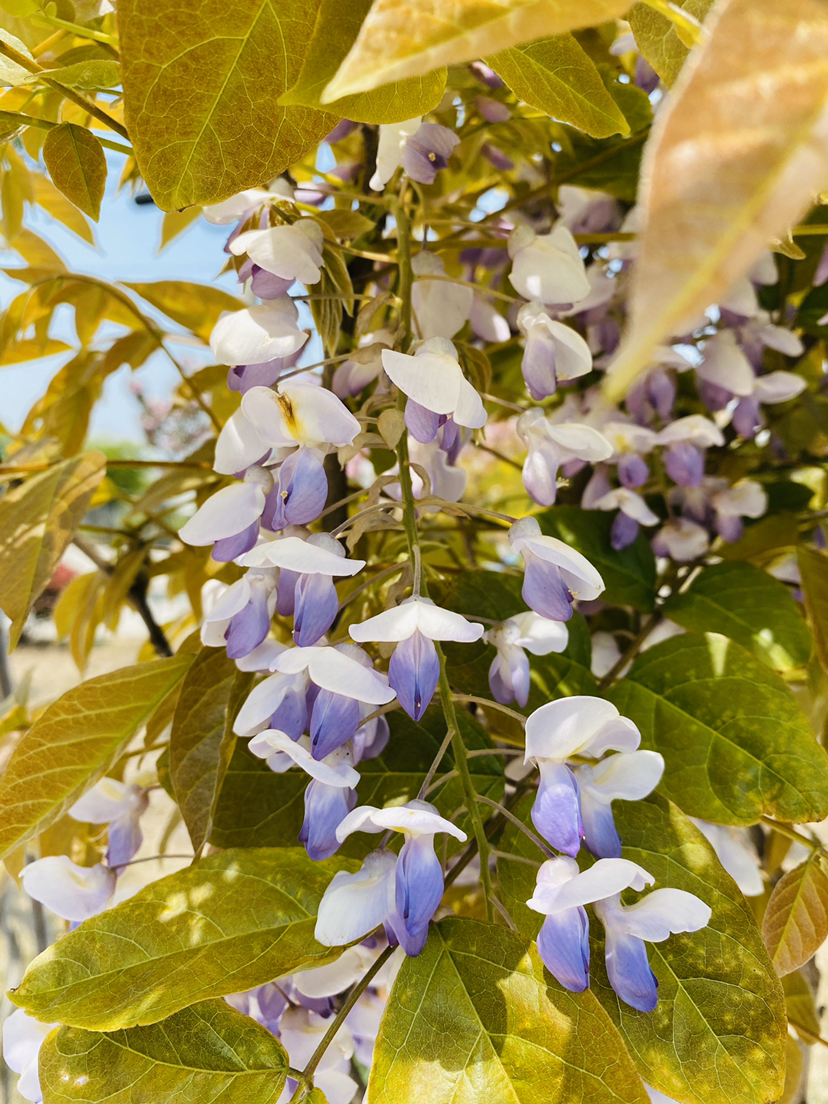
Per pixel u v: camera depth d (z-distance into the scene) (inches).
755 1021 5.6
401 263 7.4
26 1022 6.9
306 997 7.1
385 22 2.7
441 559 13.3
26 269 11.6
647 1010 5.4
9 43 7.0
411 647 5.5
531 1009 5.1
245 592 6.3
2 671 15.0
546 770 5.6
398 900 5.2
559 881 5.2
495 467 27.9
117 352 12.4
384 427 6.5
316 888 6.1
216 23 4.3
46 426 12.5
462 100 10.1
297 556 5.7
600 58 9.8
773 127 2.0
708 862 6.1
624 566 9.7
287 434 6.1
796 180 1.9
